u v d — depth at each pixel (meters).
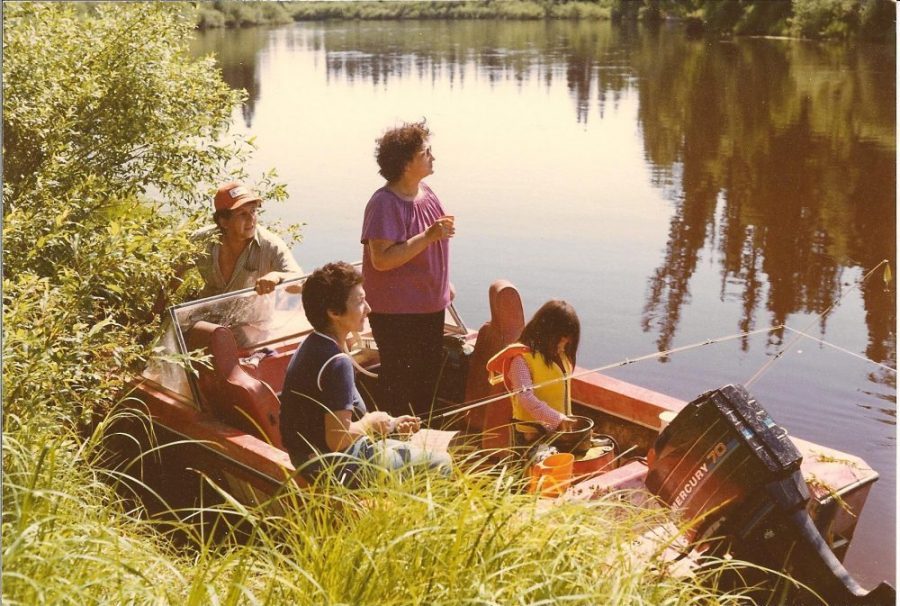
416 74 20.62
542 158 13.72
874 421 5.92
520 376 3.96
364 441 3.39
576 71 21.91
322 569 2.62
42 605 2.36
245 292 4.77
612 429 4.36
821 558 3.14
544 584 2.46
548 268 8.98
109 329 4.61
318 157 12.87
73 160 5.85
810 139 14.43
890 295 8.06
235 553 2.89
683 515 3.26
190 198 6.68
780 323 7.55
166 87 6.55
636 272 8.86
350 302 3.41
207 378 4.30
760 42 24.98
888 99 16.80
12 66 5.68
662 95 18.64
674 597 2.73
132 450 4.60
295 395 3.43
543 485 3.48
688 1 29.56
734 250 9.41
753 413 3.19
